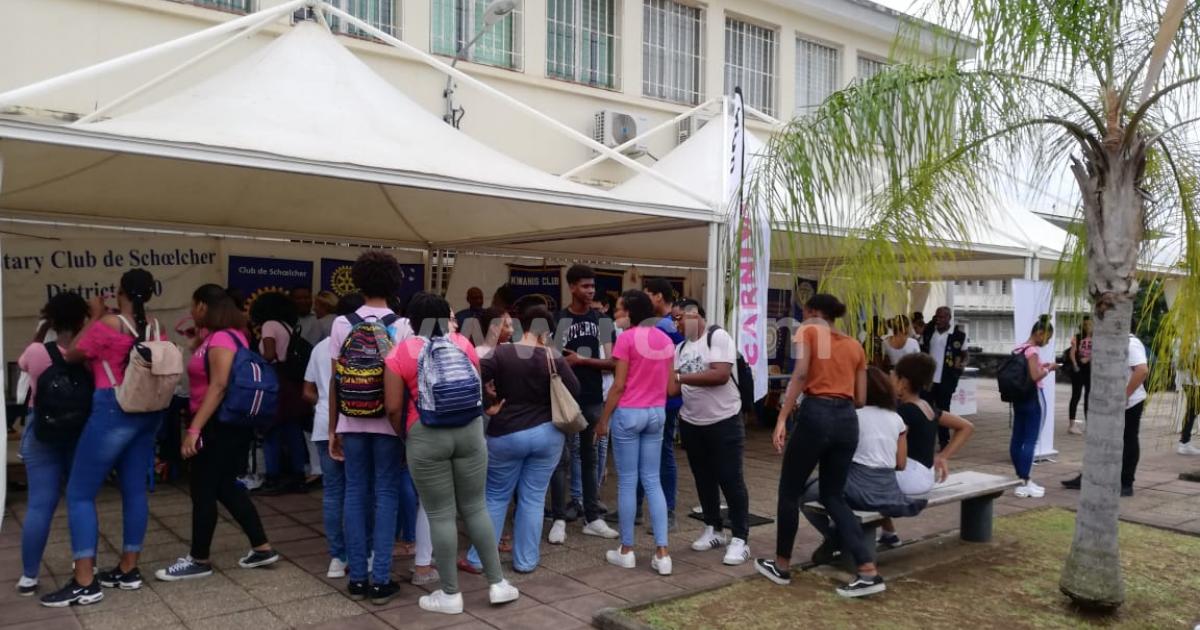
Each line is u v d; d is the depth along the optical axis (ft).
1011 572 17.67
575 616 14.80
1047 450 32.35
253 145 16.97
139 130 16.10
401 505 17.78
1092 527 15.31
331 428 15.37
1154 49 14.82
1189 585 16.99
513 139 36.88
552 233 29.32
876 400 16.94
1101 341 15.31
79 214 26.61
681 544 19.45
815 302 16.21
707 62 43.52
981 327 98.22
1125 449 25.70
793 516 16.37
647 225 26.02
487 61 36.40
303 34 22.88
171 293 28.60
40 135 14.42
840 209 17.48
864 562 15.85
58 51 26.89
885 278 16.29
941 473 19.39
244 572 16.74
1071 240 19.99
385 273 14.97
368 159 18.38
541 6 37.83
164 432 24.77
